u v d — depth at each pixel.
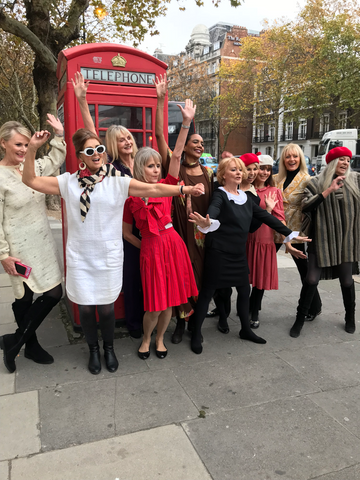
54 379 2.61
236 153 46.22
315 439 2.05
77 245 2.39
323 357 3.01
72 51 3.07
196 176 3.23
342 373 2.77
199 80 38.59
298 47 25.69
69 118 3.11
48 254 2.67
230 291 3.39
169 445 1.98
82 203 2.29
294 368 2.82
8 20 7.23
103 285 2.46
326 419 2.23
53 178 2.33
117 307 3.48
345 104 25.25
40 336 3.29
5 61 14.89
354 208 3.30
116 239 2.43
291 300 4.34
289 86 27.52
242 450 1.95
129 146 3.01
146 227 2.69
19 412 2.23
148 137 3.49
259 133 44.56
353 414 2.29
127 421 2.16
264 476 1.79
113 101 3.26
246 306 3.22
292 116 28.61
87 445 1.96
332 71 23.42
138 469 1.81
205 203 3.24
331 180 3.23
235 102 33.75
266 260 3.42
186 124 2.64
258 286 3.44
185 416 2.22
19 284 2.60
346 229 3.29
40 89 8.93
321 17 24.44
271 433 2.09
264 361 2.93
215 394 2.46
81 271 2.42
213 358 2.96
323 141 23.00
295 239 3.13
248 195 3.32
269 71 29.02
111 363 2.74
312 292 3.35
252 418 2.22
